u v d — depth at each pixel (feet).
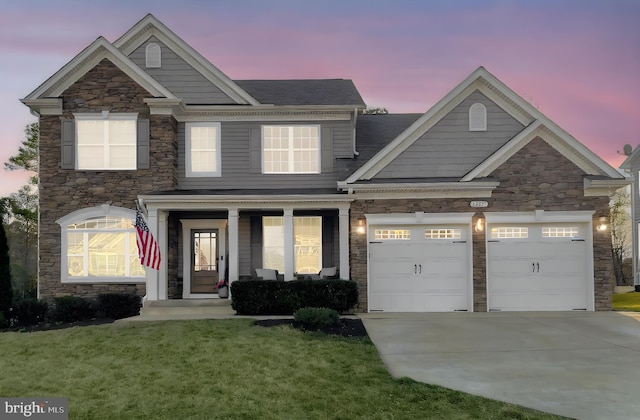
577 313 50.57
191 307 51.57
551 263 52.65
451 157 54.85
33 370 31.09
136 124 56.29
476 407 24.85
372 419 23.71
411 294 52.75
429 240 53.11
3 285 49.49
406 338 39.40
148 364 32.14
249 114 59.67
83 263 55.77
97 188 55.88
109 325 43.98
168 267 56.85
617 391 26.94
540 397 26.09
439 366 31.91
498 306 52.44
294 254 59.16
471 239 52.24
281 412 24.53
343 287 49.80
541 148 52.65
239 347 35.78
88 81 56.34
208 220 59.67
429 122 55.16
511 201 52.49
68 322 48.47
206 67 60.34
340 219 53.42
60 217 55.67
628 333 41.16
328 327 42.22
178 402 25.77
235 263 53.06
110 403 25.68
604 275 52.03
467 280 52.60
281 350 35.06
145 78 55.93
